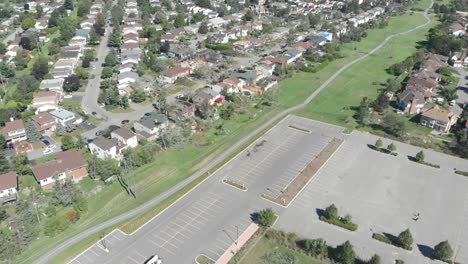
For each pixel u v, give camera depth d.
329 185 97.94
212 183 99.62
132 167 105.88
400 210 89.44
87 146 115.81
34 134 118.88
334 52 195.88
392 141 118.38
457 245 79.44
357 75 171.62
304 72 174.75
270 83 159.00
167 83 159.25
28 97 143.88
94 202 94.06
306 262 75.50
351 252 73.38
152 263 74.31
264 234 82.56
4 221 87.50
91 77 167.88
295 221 86.00
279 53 190.88
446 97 145.62
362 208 90.00
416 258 76.25
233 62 181.62
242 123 130.38
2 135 115.62
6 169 101.31
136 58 178.38
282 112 137.75
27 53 188.12
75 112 134.50
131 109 139.25
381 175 101.88
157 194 96.31
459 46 186.38
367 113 128.62
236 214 88.56
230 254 77.62
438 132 123.69
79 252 79.06
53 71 164.12
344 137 120.56
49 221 86.69
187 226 85.38
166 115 130.88
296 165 106.44
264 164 107.19
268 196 94.06
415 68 176.75
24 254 79.25
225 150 114.50
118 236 83.06
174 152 114.00
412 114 135.12
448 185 98.06
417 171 103.62
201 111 132.38
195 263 75.62
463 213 88.50
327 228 83.94
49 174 98.06
